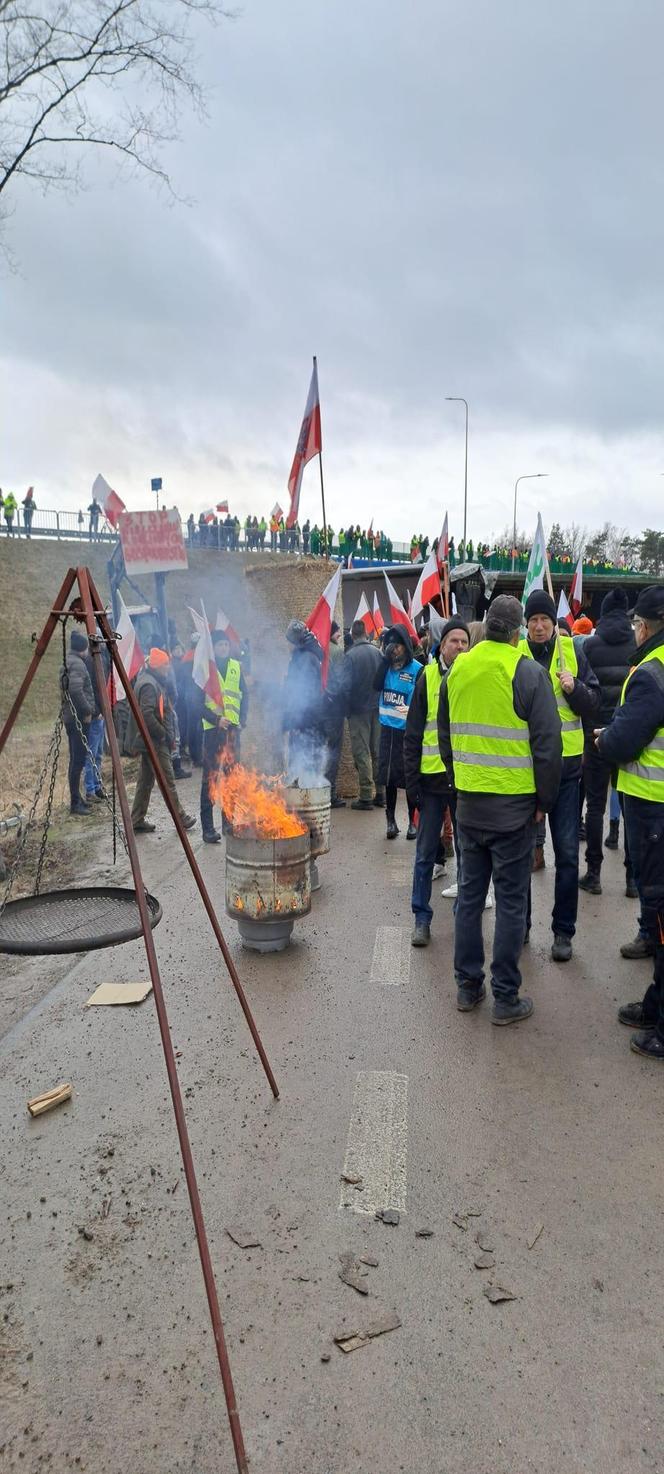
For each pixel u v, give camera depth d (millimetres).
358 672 9180
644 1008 4105
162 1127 3340
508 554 36656
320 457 9320
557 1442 2014
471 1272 2562
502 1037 4055
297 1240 2711
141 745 8258
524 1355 2264
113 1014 4359
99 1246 2709
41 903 3545
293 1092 3568
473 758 4098
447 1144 3197
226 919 5809
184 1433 2064
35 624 30297
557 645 5109
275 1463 1974
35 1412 2133
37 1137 3297
